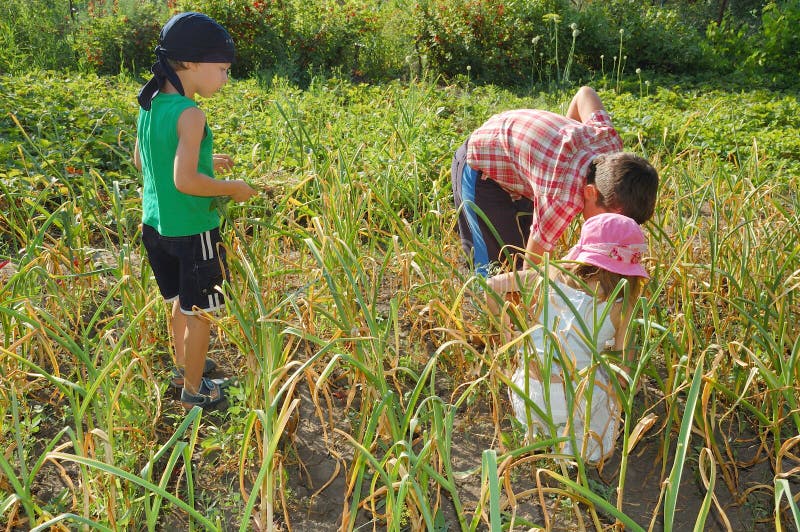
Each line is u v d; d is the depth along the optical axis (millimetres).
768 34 13930
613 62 12562
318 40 11367
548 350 2654
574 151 2936
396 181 4516
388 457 2244
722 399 3166
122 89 8188
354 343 2576
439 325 3408
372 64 11594
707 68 13281
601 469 2701
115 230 4375
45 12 11148
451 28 11523
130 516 2393
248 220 3055
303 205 3629
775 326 3154
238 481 2666
